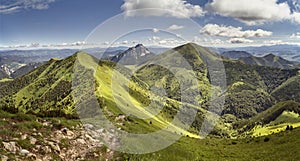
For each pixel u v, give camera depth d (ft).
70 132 81.76
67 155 70.49
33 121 85.71
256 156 182.19
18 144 66.59
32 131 77.71
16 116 87.30
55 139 75.92
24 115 88.99
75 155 70.33
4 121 79.25
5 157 57.98
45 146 69.72
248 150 214.90
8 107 94.63
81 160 67.67
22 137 71.31
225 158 160.76
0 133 69.15
